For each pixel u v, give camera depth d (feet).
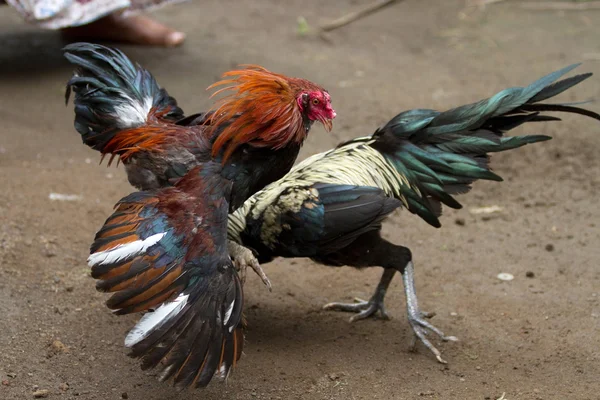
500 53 17.67
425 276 12.17
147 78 11.44
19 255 11.91
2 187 12.84
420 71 16.74
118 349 11.11
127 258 10.16
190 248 10.25
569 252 12.46
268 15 20.42
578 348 11.29
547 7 20.65
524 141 11.20
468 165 11.25
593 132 14.39
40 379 10.79
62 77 15.44
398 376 11.01
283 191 11.10
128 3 14.62
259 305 11.75
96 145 11.28
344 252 11.26
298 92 10.84
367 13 20.40
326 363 11.11
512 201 13.28
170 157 10.74
